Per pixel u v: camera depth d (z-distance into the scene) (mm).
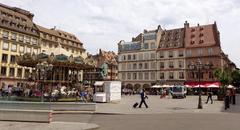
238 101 38500
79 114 19125
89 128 11852
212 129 11734
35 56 26922
